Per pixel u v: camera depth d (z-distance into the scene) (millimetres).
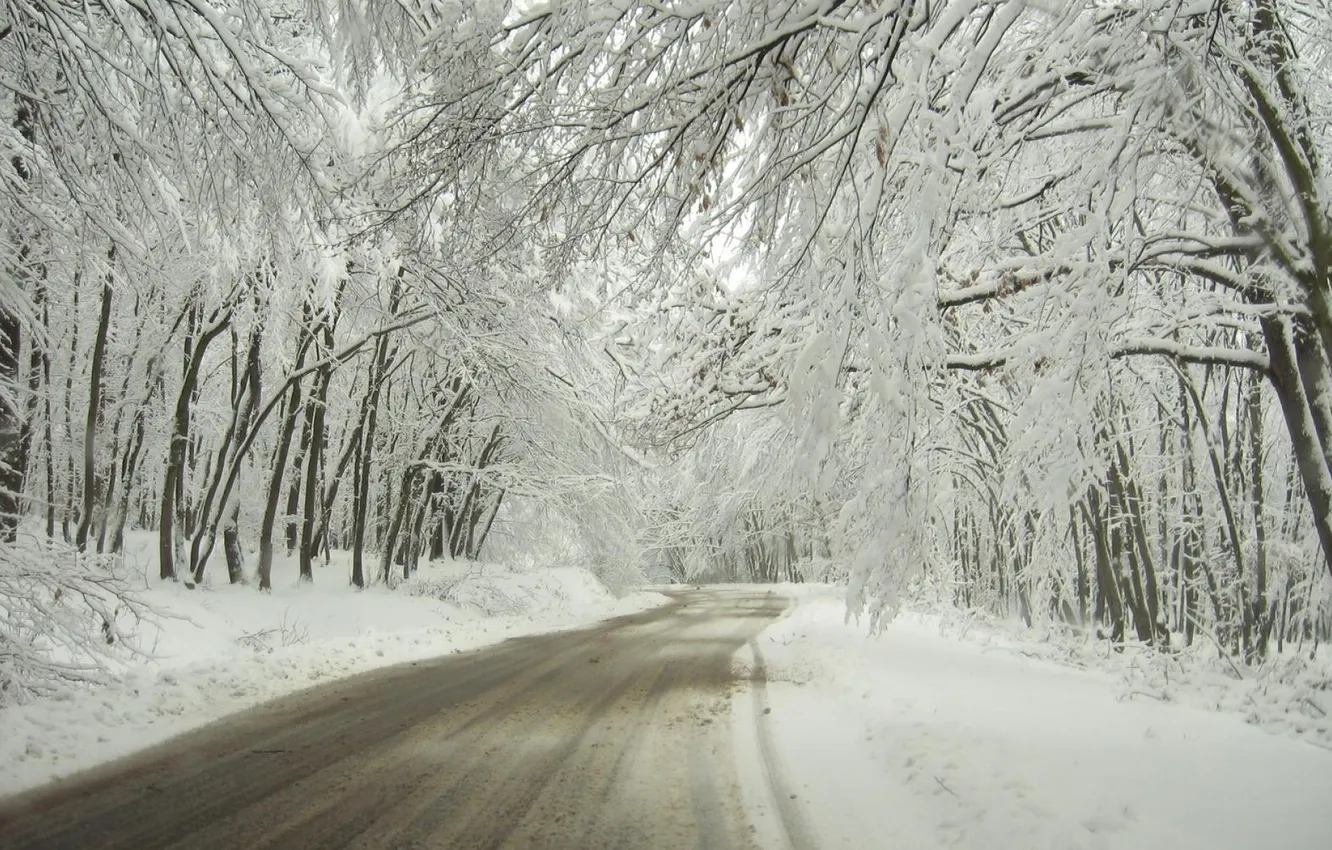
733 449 22594
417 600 22891
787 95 4844
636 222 5961
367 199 8211
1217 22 4719
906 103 4602
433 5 6391
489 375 20156
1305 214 5648
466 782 6016
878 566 5156
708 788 5930
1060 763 5918
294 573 24016
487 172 5957
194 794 5582
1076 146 7160
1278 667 11484
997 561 22703
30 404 19141
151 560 21266
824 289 5219
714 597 41469
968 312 10391
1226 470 15406
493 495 32688
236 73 7984
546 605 29266
